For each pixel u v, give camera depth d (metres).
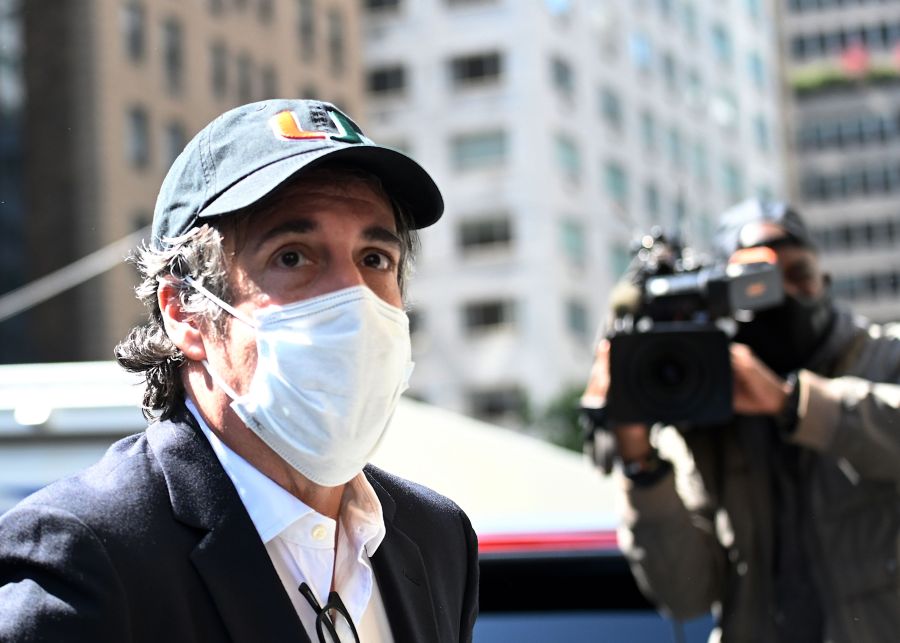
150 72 23.27
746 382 2.58
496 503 3.28
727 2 46.88
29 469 3.22
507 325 35.75
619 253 38.09
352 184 1.62
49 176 20.53
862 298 58.44
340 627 1.59
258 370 1.55
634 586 2.93
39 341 17.17
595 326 36.91
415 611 1.71
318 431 1.53
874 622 2.48
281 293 1.56
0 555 1.41
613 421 2.64
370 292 1.57
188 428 1.59
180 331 1.63
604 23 38.78
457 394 35.88
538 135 35.66
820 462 2.59
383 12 37.44
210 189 1.58
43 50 20.97
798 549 2.63
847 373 2.71
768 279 2.64
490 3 36.28
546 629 2.94
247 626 1.48
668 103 41.81
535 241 35.38
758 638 2.64
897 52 59.22
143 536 1.45
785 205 2.82
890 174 58.75
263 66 28.73
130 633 1.40
